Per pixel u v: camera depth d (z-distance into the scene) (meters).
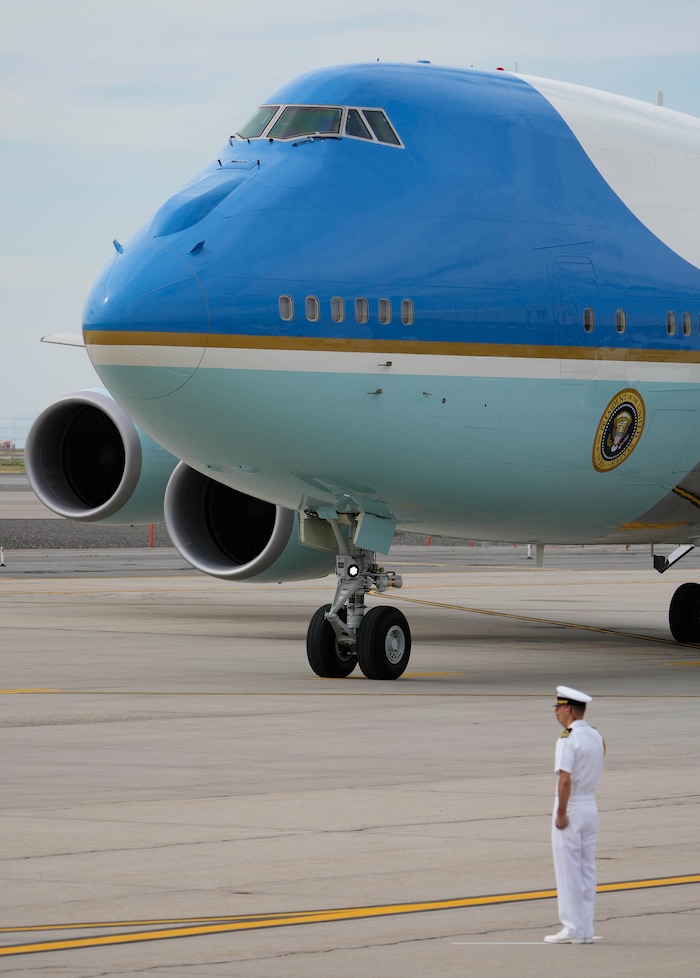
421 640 83.00
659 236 67.75
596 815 26.28
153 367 57.16
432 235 61.16
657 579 142.00
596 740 26.45
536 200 64.38
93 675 64.81
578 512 67.94
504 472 63.47
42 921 27.09
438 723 51.16
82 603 105.00
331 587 125.00
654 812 36.78
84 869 30.83
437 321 60.16
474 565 160.88
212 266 57.69
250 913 27.69
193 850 32.53
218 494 83.12
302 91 63.41
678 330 67.25
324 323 58.16
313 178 60.62
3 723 50.97
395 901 28.58
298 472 60.69
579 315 63.97
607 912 27.84
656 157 69.81
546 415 63.22
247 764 43.19
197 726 50.38
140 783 40.22
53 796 38.34
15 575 132.62
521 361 62.19
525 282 62.62
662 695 59.50
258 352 57.19
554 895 29.08
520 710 54.41
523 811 36.78
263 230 58.88
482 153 64.19
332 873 30.64
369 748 46.03
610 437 65.50
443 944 25.78
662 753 45.69
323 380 58.16
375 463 60.56
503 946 25.69
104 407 87.19
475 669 68.44
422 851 32.56
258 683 62.28
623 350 65.19
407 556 176.25
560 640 83.50
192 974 24.05
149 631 85.44
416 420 60.16
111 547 182.62
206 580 129.25
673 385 67.19
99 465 91.88
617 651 77.69
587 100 70.06
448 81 65.88
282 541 78.06
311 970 24.30
